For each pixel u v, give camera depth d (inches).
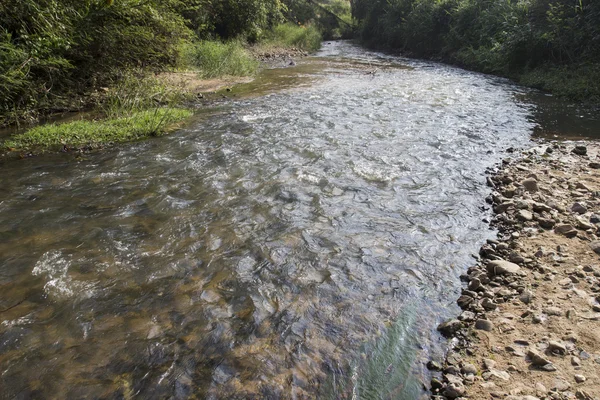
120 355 113.3
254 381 105.2
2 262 152.7
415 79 523.8
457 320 124.3
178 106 383.6
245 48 775.7
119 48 438.3
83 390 103.0
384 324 125.0
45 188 214.5
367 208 194.1
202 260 154.7
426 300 135.9
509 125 326.6
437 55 748.0
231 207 193.9
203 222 181.0
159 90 403.2
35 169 239.8
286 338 119.0
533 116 353.7
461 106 383.2
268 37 919.0
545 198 198.7
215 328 122.5
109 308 130.8
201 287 140.3
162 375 107.0
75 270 148.7
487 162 250.2
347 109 367.6
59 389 103.3
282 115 348.8
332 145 274.2
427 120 334.6
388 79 523.8
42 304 132.4
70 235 170.9
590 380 100.4
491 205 198.4
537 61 522.3
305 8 1246.9
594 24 459.8
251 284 141.7
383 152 263.0
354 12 1201.4
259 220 182.9
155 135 300.2
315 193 207.5
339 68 627.2
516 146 279.4
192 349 115.1
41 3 364.8
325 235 171.6
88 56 406.0
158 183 219.5
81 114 357.7
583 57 471.2
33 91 342.0
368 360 112.3
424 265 153.5
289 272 148.3
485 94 436.5
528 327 120.2
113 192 209.5
